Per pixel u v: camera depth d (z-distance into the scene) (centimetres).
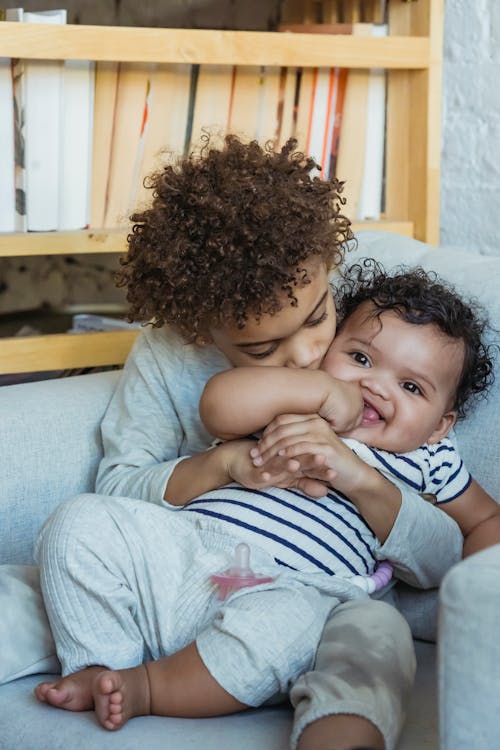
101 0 248
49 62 160
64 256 258
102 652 97
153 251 110
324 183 116
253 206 106
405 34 183
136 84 167
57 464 124
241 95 176
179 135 172
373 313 117
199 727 90
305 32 187
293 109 179
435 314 115
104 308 255
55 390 131
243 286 104
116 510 102
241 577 99
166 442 125
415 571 113
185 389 124
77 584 98
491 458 119
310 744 81
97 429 129
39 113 161
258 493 110
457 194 206
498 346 119
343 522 110
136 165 170
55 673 106
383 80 185
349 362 117
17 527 121
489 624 70
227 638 92
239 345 110
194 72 171
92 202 169
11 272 255
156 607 101
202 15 251
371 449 115
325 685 86
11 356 161
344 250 134
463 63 201
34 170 162
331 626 95
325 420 110
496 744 70
